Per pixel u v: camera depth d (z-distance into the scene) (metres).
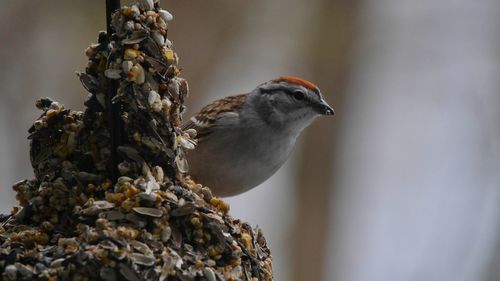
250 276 8.95
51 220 9.04
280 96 12.26
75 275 8.09
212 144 11.86
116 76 8.93
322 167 22.11
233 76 21.58
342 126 22.28
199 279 8.33
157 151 9.07
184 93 9.38
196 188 9.22
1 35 20.14
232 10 21.50
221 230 8.69
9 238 8.77
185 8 21.14
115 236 8.19
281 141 12.30
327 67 22.27
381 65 22.44
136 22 8.98
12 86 19.95
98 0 20.23
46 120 9.28
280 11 21.94
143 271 8.05
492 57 21.31
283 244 21.62
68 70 20.19
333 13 22.27
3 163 19.30
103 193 9.01
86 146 9.22
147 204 8.55
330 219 21.86
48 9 20.33
